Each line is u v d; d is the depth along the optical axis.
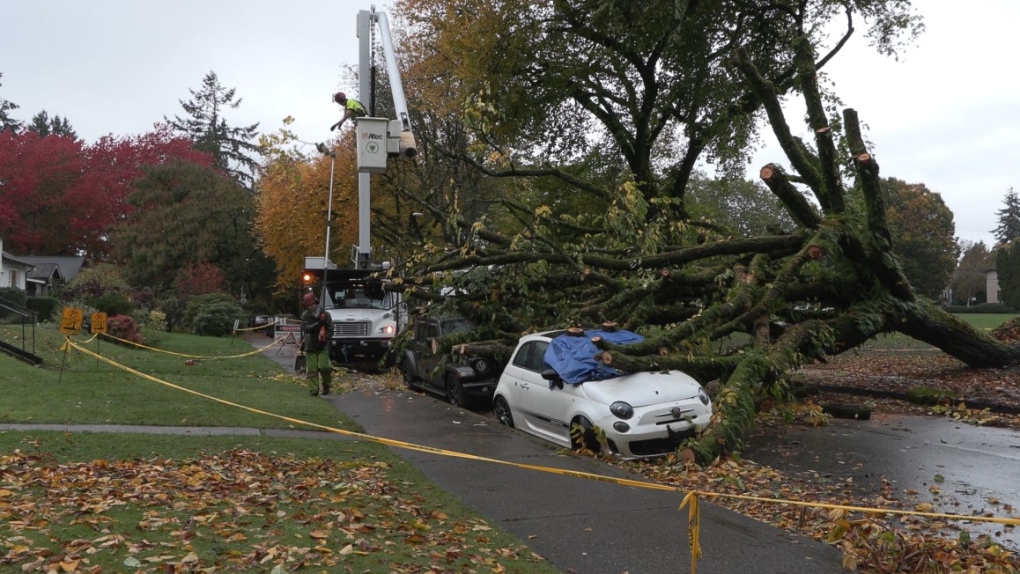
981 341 16.84
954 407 13.48
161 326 34.38
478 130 18.22
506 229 26.45
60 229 58.19
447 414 12.40
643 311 13.37
